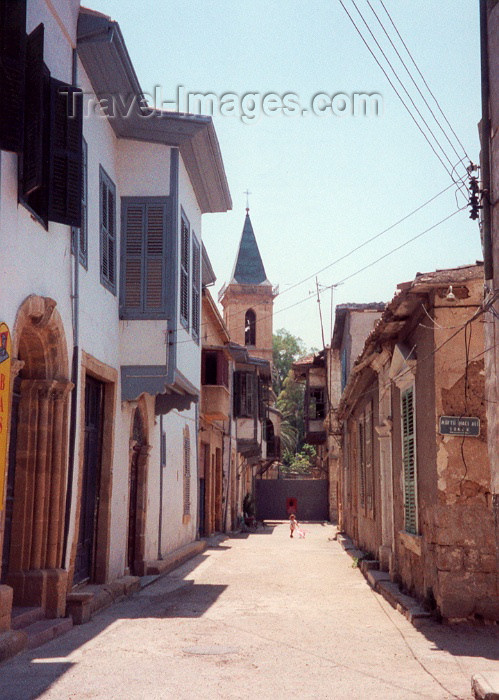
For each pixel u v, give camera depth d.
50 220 9.80
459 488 10.66
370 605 12.63
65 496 10.55
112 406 13.46
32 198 9.32
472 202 8.53
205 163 15.48
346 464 28.73
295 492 47.56
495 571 10.51
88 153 11.96
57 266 10.34
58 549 10.38
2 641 7.94
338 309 26.64
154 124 13.70
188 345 15.83
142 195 14.10
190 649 8.86
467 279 10.80
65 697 6.62
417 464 12.23
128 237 14.01
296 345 87.75
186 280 15.49
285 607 12.37
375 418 17.97
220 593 14.04
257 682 7.32
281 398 77.25
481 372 10.85
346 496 28.88
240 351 33.34
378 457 17.70
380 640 9.55
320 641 9.48
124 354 13.86
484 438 10.73
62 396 10.43
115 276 13.67
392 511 14.95
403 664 8.23
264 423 45.50
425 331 11.59
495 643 9.34
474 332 10.92
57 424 10.41
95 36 11.15
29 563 10.09
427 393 11.43
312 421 42.41
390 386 15.37
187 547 21.11
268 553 22.94
